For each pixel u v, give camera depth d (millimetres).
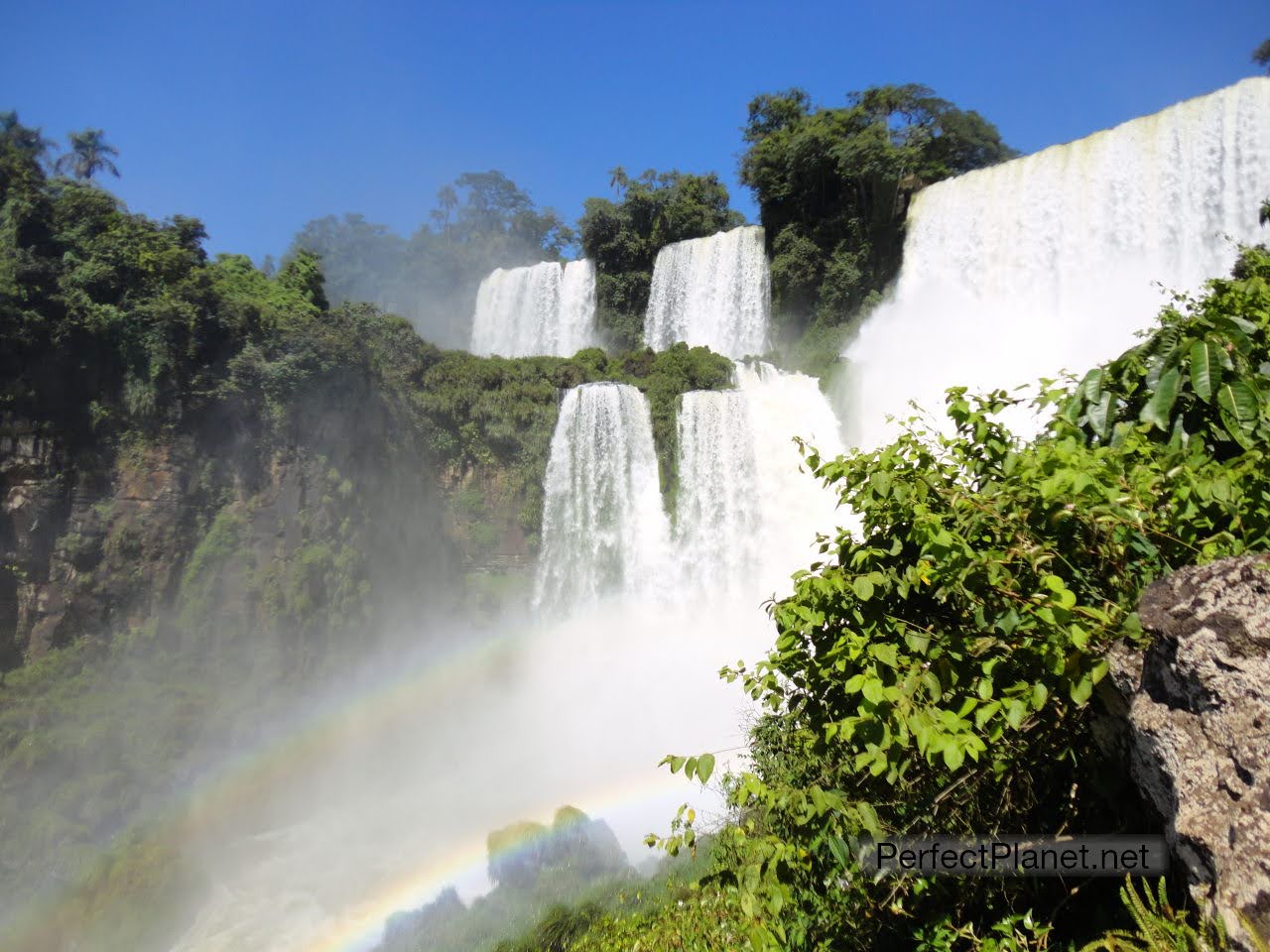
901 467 5453
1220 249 29891
